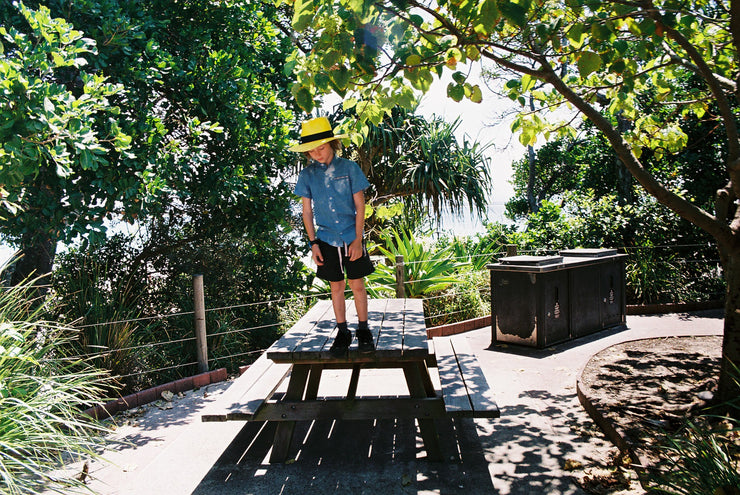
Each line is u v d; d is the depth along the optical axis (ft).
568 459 13.23
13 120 13.85
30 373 13.14
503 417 16.39
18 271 23.58
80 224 19.21
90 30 19.81
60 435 11.12
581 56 12.41
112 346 20.10
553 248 34.58
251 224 26.78
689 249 32.42
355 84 13.30
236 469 13.50
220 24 26.05
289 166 28.68
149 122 20.95
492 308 24.95
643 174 14.23
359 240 13.00
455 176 51.19
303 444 14.94
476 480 12.50
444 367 15.80
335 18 11.03
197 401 19.47
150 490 12.46
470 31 12.12
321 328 15.72
